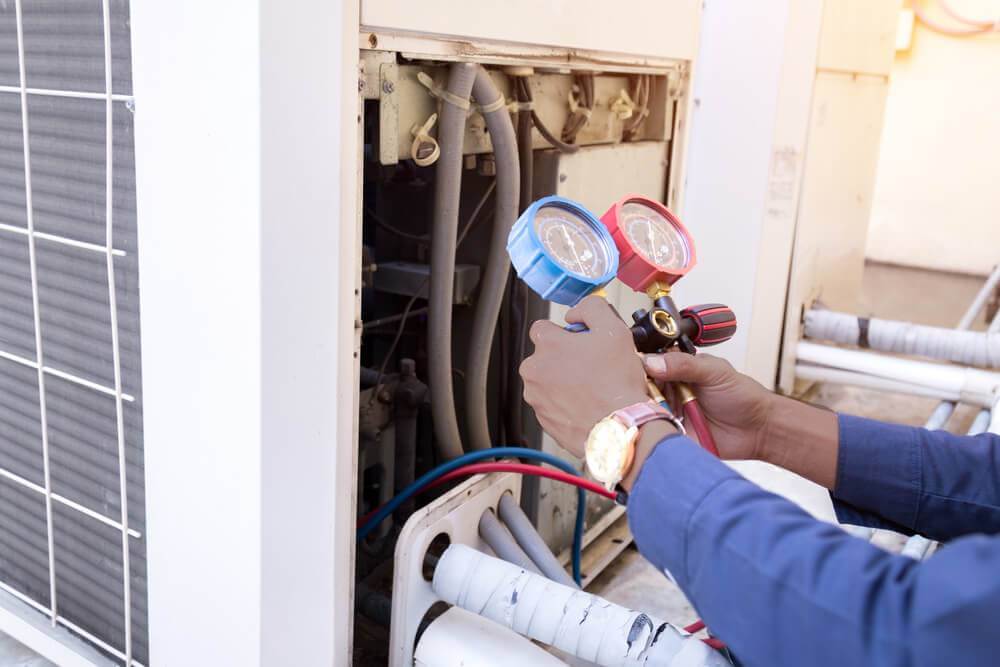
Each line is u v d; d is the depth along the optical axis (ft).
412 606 3.61
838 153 7.31
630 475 2.05
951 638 1.54
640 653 3.21
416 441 5.09
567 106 4.59
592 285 2.48
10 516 4.22
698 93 6.12
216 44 2.73
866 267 11.48
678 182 5.52
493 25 3.58
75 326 3.54
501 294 4.16
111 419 3.55
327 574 3.35
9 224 3.68
